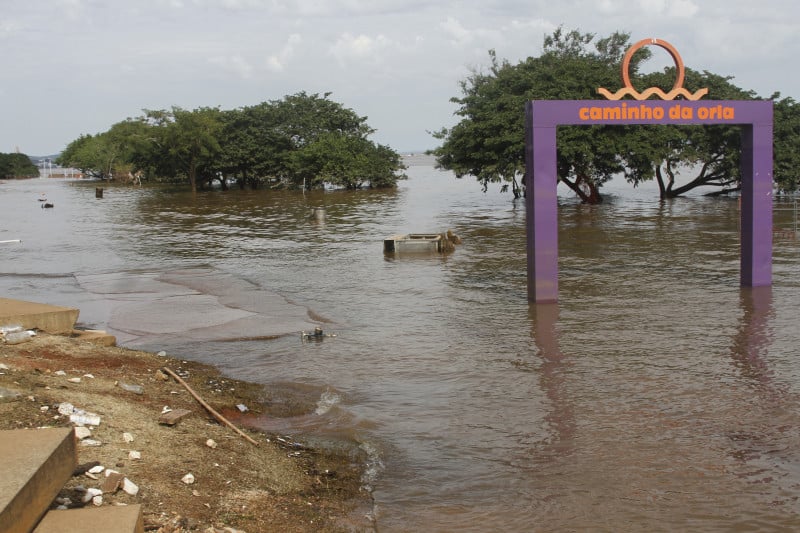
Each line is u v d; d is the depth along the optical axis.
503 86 40.78
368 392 9.73
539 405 9.11
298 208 42.91
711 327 12.77
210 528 5.54
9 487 4.16
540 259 14.85
